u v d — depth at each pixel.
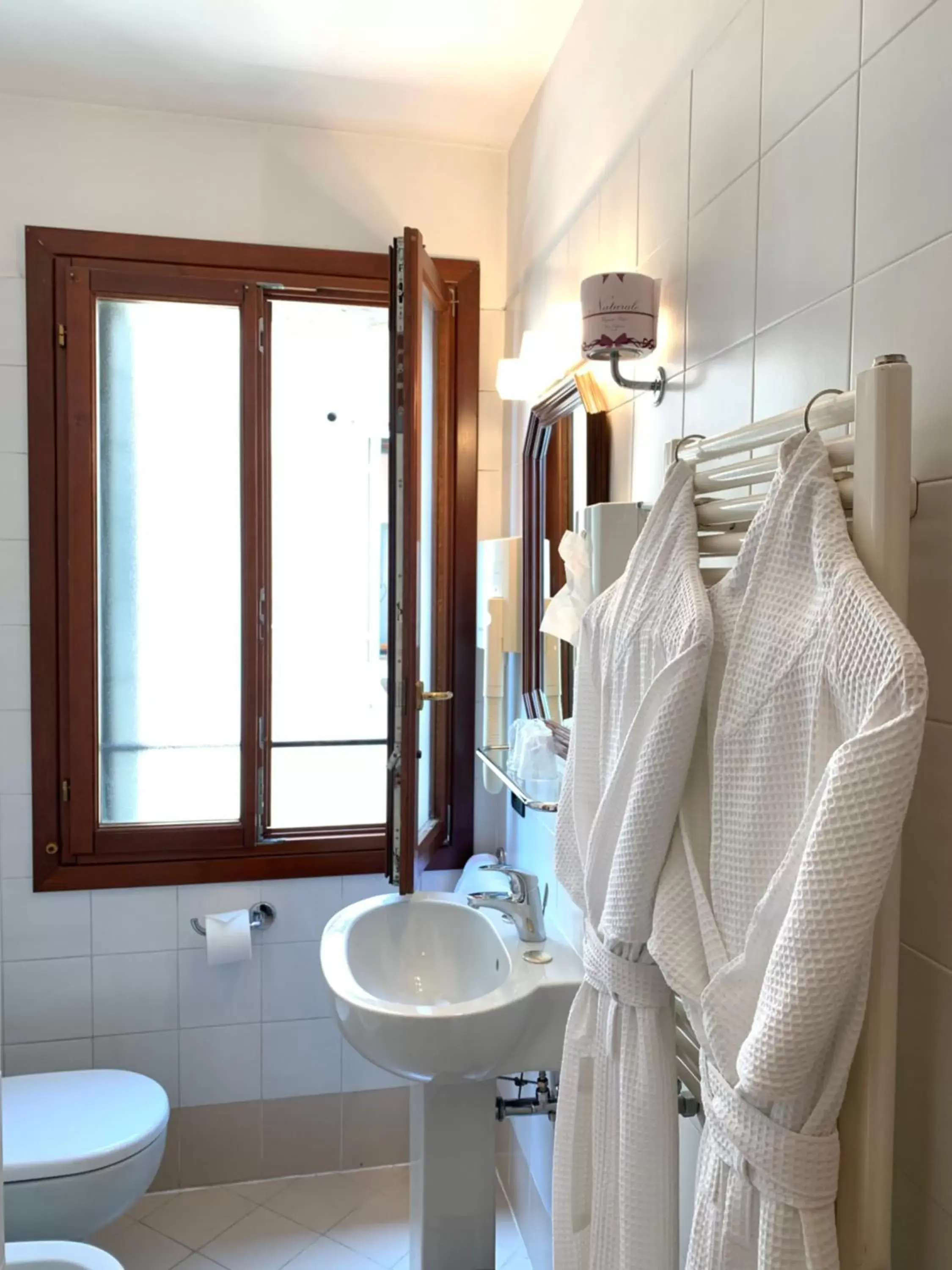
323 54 1.90
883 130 0.82
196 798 2.29
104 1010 2.20
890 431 0.68
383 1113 2.33
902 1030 0.79
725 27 1.12
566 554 1.39
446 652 2.28
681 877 0.88
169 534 2.24
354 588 3.34
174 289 2.16
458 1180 1.68
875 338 0.83
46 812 2.15
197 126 2.16
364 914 1.79
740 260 1.09
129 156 2.13
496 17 1.76
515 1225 2.08
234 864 2.24
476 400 2.32
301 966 2.28
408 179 2.27
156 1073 2.23
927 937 0.76
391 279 1.78
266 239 2.20
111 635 2.23
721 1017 0.75
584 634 1.12
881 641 0.63
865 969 0.66
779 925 0.71
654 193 1.35
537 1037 1.48
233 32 1.83
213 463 2.25
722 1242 0.74
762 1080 0.66
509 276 2.29
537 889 1.63
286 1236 2.08
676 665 0.84
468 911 1.81
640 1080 0.95
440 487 2.22
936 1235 0.75
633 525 1.27
